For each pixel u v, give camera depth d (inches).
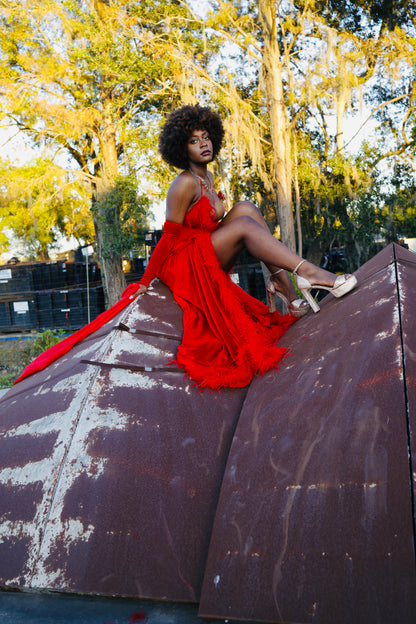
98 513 63.9
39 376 98.9
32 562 62.1
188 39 613.0
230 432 73.2
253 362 83.3
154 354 88.2
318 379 69.3
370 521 50.2
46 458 71.4
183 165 109.2
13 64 643.5
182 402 77.8
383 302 77.4
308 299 98.5
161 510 63.6
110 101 632.4
